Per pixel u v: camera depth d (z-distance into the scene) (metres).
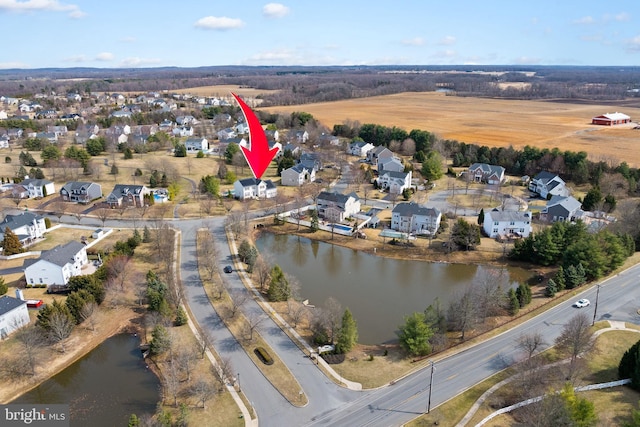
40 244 100.88
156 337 65.12
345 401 57.38
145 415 54.41
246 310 77.50
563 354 66.06
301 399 57.44
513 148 181.38
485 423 53.38
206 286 85.25
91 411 56.69
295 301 81.75
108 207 124.88
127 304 79.69
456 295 76.44
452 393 58.94
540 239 95.69
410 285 90.94
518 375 60.78
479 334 71.56
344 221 120.50
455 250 103.25
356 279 93.50
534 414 51.47
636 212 106.25
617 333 71.00
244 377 61.28
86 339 70.38
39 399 58.97
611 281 87.44
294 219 121.62
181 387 59.44
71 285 77.88
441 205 131.00
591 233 97.00
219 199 133.12
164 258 94.44
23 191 129.38
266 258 94.94
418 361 65.56
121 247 93.94
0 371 62.72
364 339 71.94
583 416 49.47
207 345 66.06
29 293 80.56
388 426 53.34
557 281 84.56
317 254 105.62
